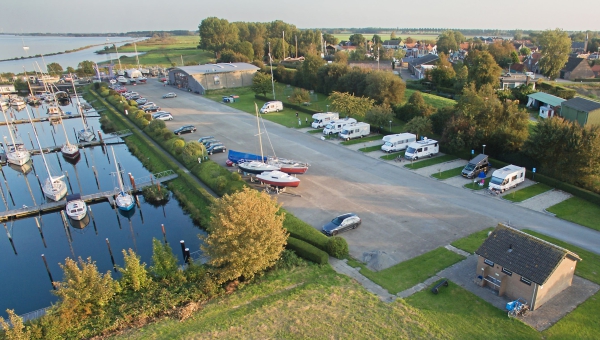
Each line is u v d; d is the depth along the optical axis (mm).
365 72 85312
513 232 26047
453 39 184750
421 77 116188
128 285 27375
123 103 89562
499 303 24562
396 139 54500
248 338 22312
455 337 21797
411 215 37062
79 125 83688
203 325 23766
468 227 34438
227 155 56469
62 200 47094
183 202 45125
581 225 34219
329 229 33812
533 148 43281
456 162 50625
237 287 27844
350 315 23922
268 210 28969
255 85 93125
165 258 28344
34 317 26516
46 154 65688
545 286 23438
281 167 46312
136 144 66500
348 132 60719
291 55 176125
